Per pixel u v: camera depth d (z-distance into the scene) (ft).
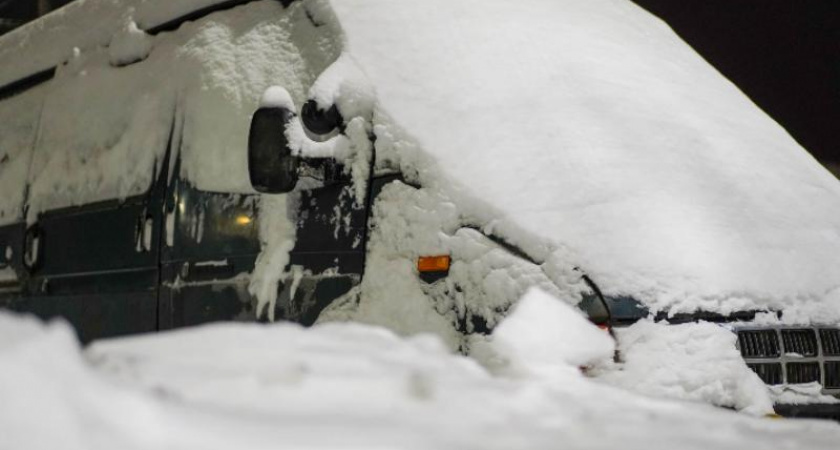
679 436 7.28
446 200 13.92
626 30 17.81
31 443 4.81
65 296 19.44
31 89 22.26
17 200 21.24
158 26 19.20
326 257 14.92
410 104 14.93
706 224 13.74
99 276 18.57
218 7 18.22
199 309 16.47
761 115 17.80
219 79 17.22
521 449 6.10
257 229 15.84
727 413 8.95
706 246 13.37
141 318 17.48
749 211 14.44
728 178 14.89
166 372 6.79
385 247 14.32
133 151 18.33
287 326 8.78
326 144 15.10
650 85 16.20
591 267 12.75
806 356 13.12
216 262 16.31
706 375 12.15
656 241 13.14
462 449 5.83
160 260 17.24
